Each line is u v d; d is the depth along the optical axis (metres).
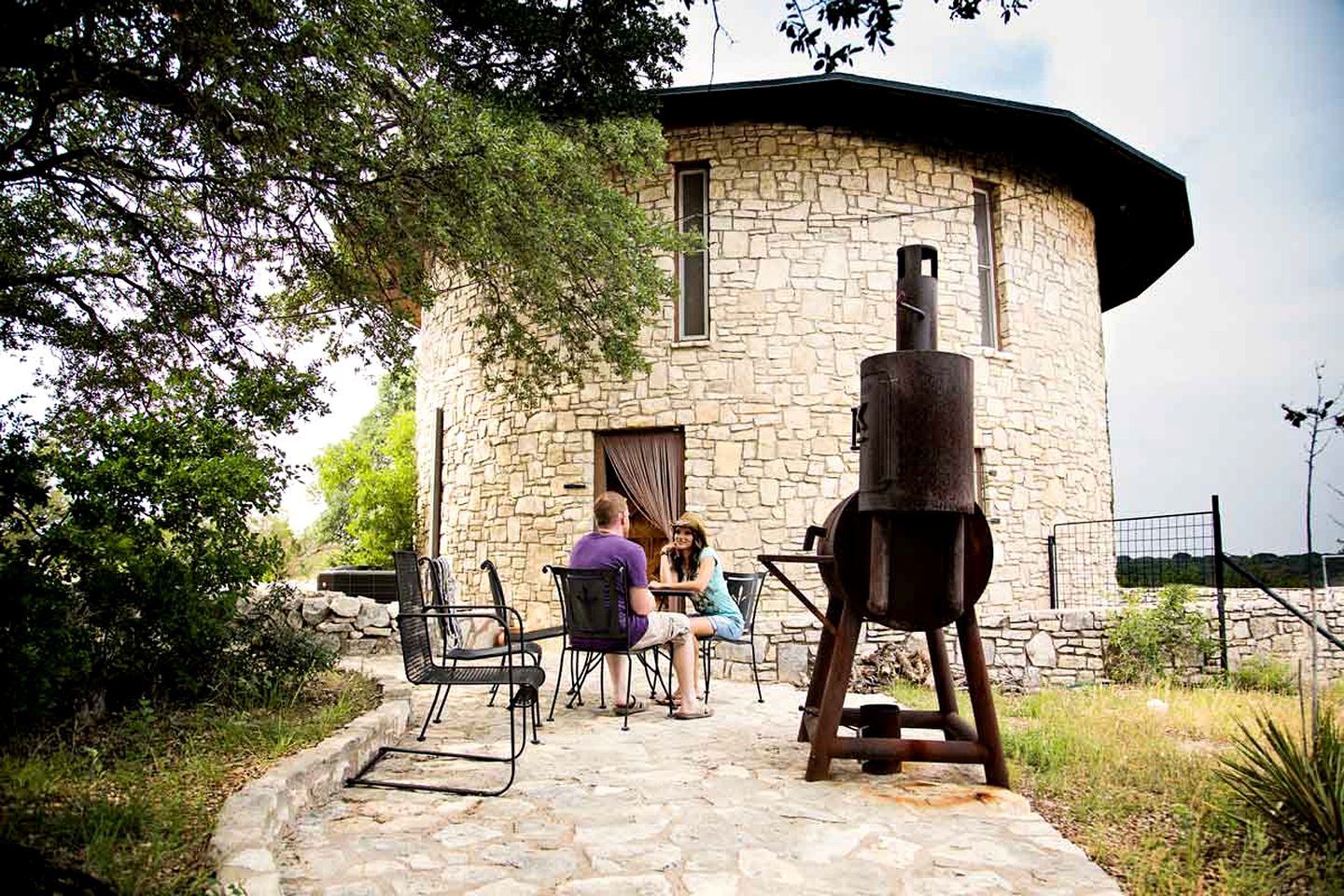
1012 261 11.10
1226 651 8.27
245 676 4.96
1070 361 11.77
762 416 9.94
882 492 3.84
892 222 10.37
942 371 3.83
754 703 6.15
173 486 4.66
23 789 3.06
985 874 2.89
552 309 8.00
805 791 3.87
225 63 4.53
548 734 5.02
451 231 6.39
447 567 5.41
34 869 2.18
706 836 3.24
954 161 10.77
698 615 5.98
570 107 7.21
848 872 2.91
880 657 7.75
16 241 6.32
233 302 6.76
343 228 6.50
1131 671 8.16
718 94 9.77
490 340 8.76
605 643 5.08
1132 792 3.95
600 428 10.23
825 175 10.26
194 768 3.56
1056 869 2.94
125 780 3.34
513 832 3.28
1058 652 8.25
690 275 10.48
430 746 4.68
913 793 3.84
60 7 4.02
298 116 4.97
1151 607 8.61
